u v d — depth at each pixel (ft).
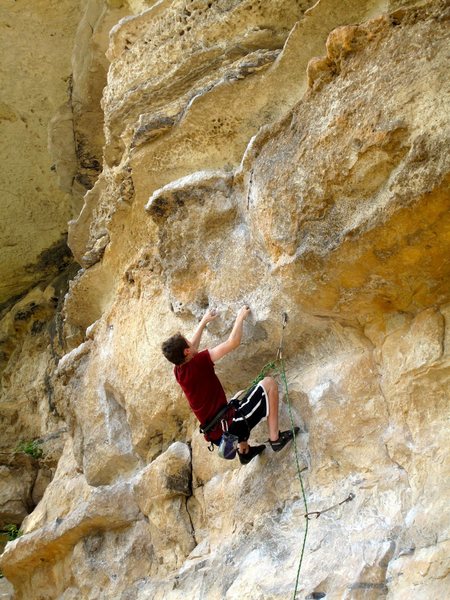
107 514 20.57
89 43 27.81
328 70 15.02
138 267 21.94
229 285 17.85
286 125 15.93
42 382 35.47
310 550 14.76
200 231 18.56
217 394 16.60
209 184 18.29
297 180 15.01
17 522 32.07
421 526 13.19
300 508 15.78
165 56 21.04
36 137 34.81
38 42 32.07
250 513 16.85
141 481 20.13
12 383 36.83
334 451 15.55
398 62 13.66
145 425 20.98
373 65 14.10
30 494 32.55
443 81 12.91
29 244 37.88
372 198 13.96
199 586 16.70
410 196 13.11
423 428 14.12
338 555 14.15
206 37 20.11
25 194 36.52
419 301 14.57
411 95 13.23
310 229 14.82
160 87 21.02
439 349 14.03
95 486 22.93
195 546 18.57
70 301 26.14
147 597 18.38
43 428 34.55
